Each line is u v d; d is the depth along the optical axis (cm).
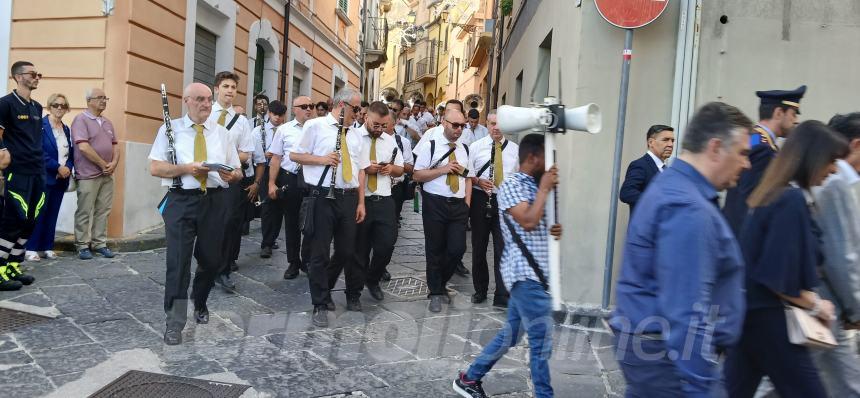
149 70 848
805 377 269
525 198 346
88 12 805
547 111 322
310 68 1730
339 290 659
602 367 452
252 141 648
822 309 273
